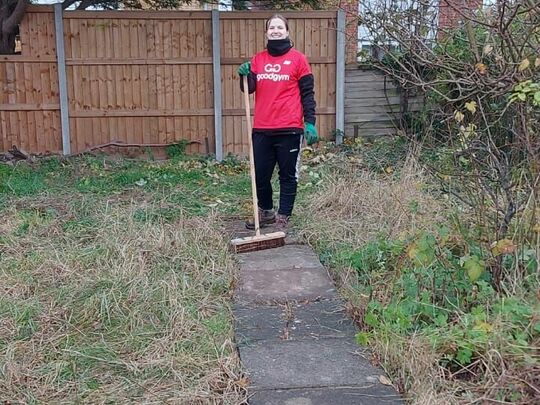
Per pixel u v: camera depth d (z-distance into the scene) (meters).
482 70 3.58
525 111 3.49
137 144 8.77
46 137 8.66
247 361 3.12
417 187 4.79
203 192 6.80
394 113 8.80
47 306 3.75
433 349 2.96
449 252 3.61
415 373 2.87
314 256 4.72
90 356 3.17
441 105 6.88
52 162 8.17
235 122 8.85
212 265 4.38
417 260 3.55
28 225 5.29
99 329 3.50
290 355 3.18
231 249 4.84
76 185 7.05
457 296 3.40
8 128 8.57
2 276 4.16
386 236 4.63
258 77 5.07
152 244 4.62
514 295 3.25
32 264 4.37
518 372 2.71
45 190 6.72
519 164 3.59
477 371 2.89
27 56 8.42
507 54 3.92
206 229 5.14
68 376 3.02
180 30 8.57
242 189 7.02
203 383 2.93
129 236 4.76
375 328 3.31
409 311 3.33
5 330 3.45
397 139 8.25
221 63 8.67
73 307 3.70
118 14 8.44
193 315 3.64
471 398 2.68
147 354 3.20
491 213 3.66
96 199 6.32
